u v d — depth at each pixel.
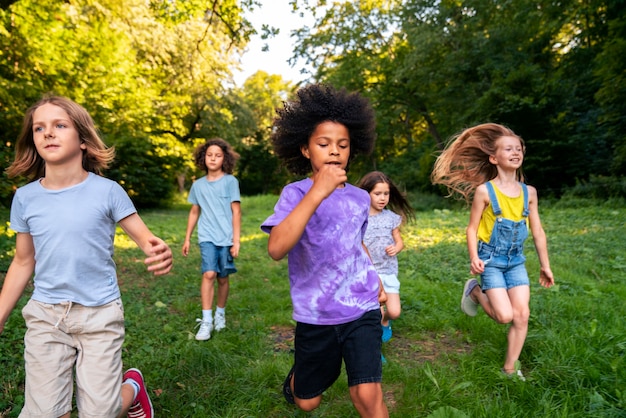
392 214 3.84
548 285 3.21
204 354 3.36
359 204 2.26
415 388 2.87
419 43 21.33
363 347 2.05
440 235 9.76
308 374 2.16
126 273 6.35
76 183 2.13
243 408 2.71
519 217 3.10
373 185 3.79
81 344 2.08
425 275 6.16
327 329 2.09
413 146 29.39
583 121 18.78
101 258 2.12
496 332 3.70
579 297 4.61
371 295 2.18
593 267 6.23
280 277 6.45
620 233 8.77
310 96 2.21
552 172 17.94
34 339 2.01
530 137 17.69
